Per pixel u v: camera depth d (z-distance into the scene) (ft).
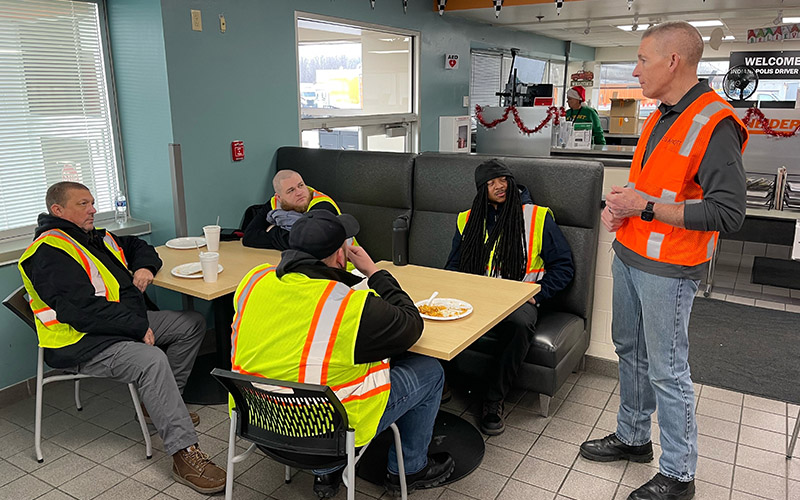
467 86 21.90
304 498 7.55
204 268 8.68
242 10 12.22
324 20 14.49
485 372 9.11
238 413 6.07
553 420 9.39
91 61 11.42
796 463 8.25
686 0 16.81
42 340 8.00
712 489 7.67
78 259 7.98
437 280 8.37
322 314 5.45
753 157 16.48
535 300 9.41
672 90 6.52
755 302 14.94
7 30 10.11
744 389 10.39
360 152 12.48
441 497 7.52
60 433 9.09
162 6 10.67
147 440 8.36
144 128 11.64
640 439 8.12
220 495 7.67
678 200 6.54
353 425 5.72
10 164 10.48
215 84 11.90
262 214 11.30
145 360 7.75
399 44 18.26
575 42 32.09
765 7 17.79
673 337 6.89
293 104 13.89
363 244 12.51
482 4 18.15
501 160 10.60
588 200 9.78
